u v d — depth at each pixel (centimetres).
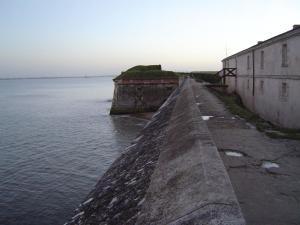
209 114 1326
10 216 1366
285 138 927
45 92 11500
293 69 1711
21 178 1788
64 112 4741
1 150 2391
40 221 1326
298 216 452
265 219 443
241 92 3169
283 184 578
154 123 1463
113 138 2728
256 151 793
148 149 896
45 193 1584
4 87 18200
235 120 1197
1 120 4016
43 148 2434
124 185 697
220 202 328
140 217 418
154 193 473
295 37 1669
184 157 541
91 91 11700
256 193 536
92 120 3791
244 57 2995
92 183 1697
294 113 1716
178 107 1302
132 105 4250
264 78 2294
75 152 2303
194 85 2888
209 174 407
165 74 4381
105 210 624
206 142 574
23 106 5906
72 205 1453
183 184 424
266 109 2253
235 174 630
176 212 357
